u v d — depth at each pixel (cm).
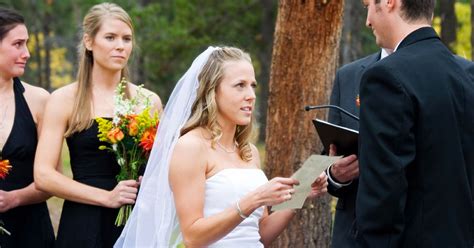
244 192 361
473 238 345
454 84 338
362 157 330
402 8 346
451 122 333
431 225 331
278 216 395
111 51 466
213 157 365
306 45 573
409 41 345
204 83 370
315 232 583
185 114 381
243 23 1880
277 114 587
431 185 330
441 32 1144
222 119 372
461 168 335
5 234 471
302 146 583
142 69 1777
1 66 470
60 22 2423
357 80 437
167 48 1684
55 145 461
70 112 465
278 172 588
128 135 454
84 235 457
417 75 332
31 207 482
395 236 324
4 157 468
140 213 386
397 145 324
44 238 487
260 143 1748
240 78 365
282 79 582
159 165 385
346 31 1373
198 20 1784
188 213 352
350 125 431
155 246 381
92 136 461
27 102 484
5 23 468
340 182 393
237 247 366
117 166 467
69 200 465
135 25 1655
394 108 325
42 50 2483
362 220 327
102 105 470
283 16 576
